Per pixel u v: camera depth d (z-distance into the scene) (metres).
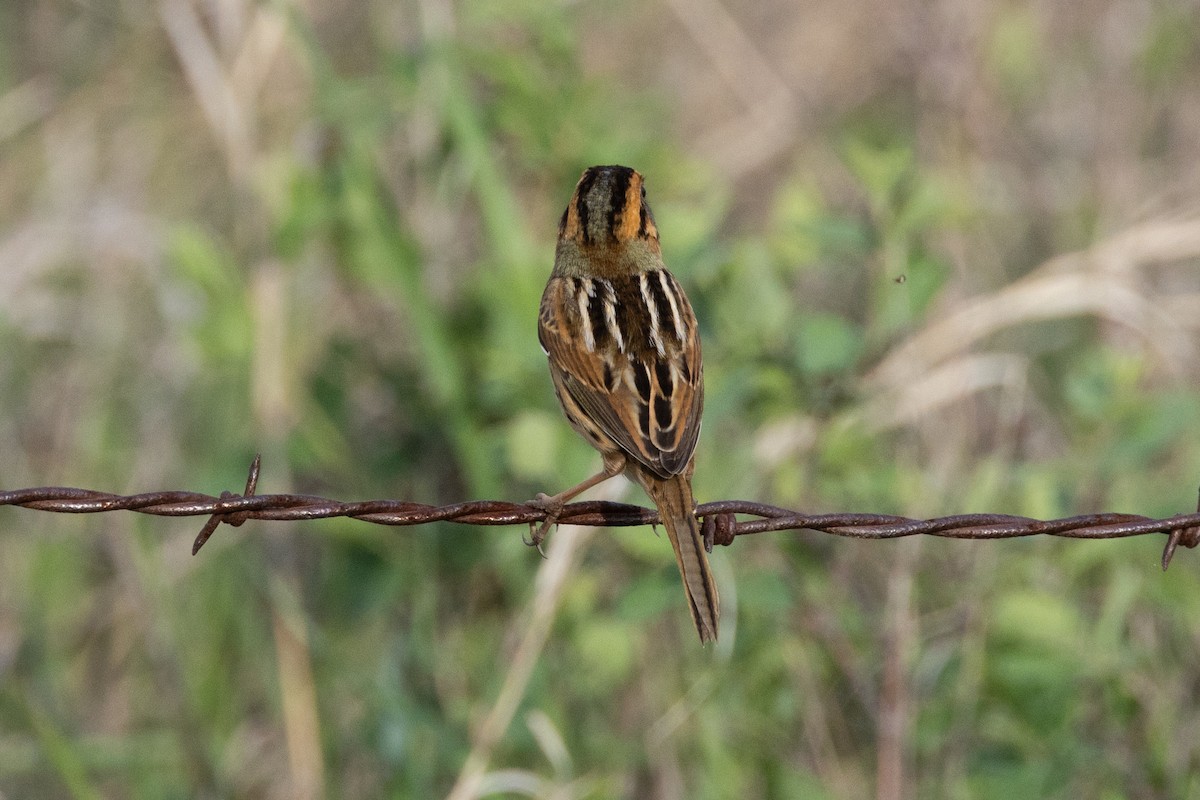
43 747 12.37
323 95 13.88
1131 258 14.31
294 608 13.34
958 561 13.67
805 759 13.09
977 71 17.17
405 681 13.52
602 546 13.76
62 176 16.88
